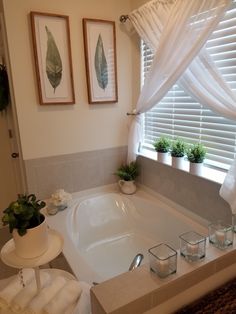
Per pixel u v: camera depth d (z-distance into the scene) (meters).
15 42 2.04
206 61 1.63
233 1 1.50
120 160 2.78
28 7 2.03
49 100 2.24
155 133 2.53
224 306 1.09
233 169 1.55
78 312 1.02
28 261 0.82
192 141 2.10
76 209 2.35
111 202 2.58
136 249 2.32
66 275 1.15
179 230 2.10
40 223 0.84
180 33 1.72
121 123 2.68
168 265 1.04
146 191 2.61
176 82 1.88
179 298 1.07
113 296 0.94
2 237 2.74
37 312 0.91
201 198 1.95
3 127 2.70
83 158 2.55
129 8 2.44
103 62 2.40
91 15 2.28
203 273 1.12
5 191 2.86
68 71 2.27
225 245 1.23
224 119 1.81
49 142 2.35
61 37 2.17
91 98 2.42
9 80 2.18
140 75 2.52
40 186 2.40
